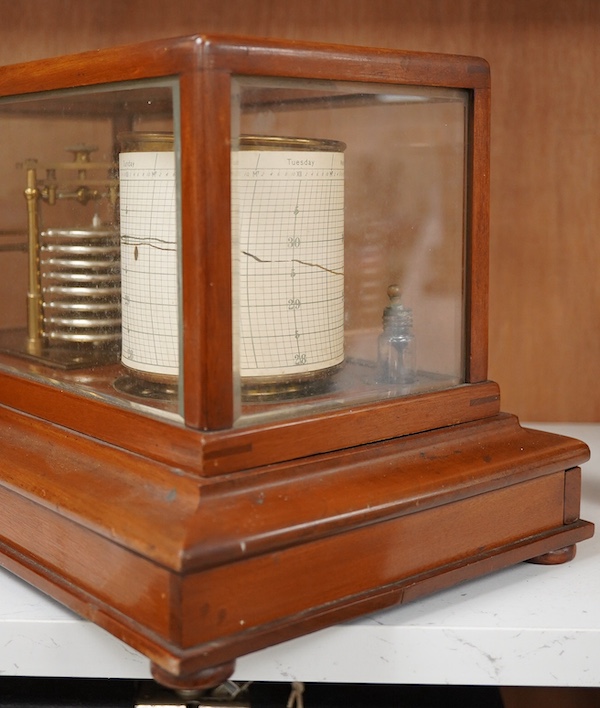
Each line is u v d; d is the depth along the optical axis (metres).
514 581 0.81
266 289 0.72
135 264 0.75
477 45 1.22
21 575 0.76
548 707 1.20
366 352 0.79
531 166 1.25
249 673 0.73
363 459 0.74
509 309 1.28
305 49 0.70
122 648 0.74
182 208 0.67
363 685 0.88
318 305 0.76
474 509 0.77
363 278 0.79
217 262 0.67
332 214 0.76
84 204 0.81
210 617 0.63
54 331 0.84
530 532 0.82
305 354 0.75
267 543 0.64
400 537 0.73
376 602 0.71
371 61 0.74
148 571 0.64
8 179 0.90
